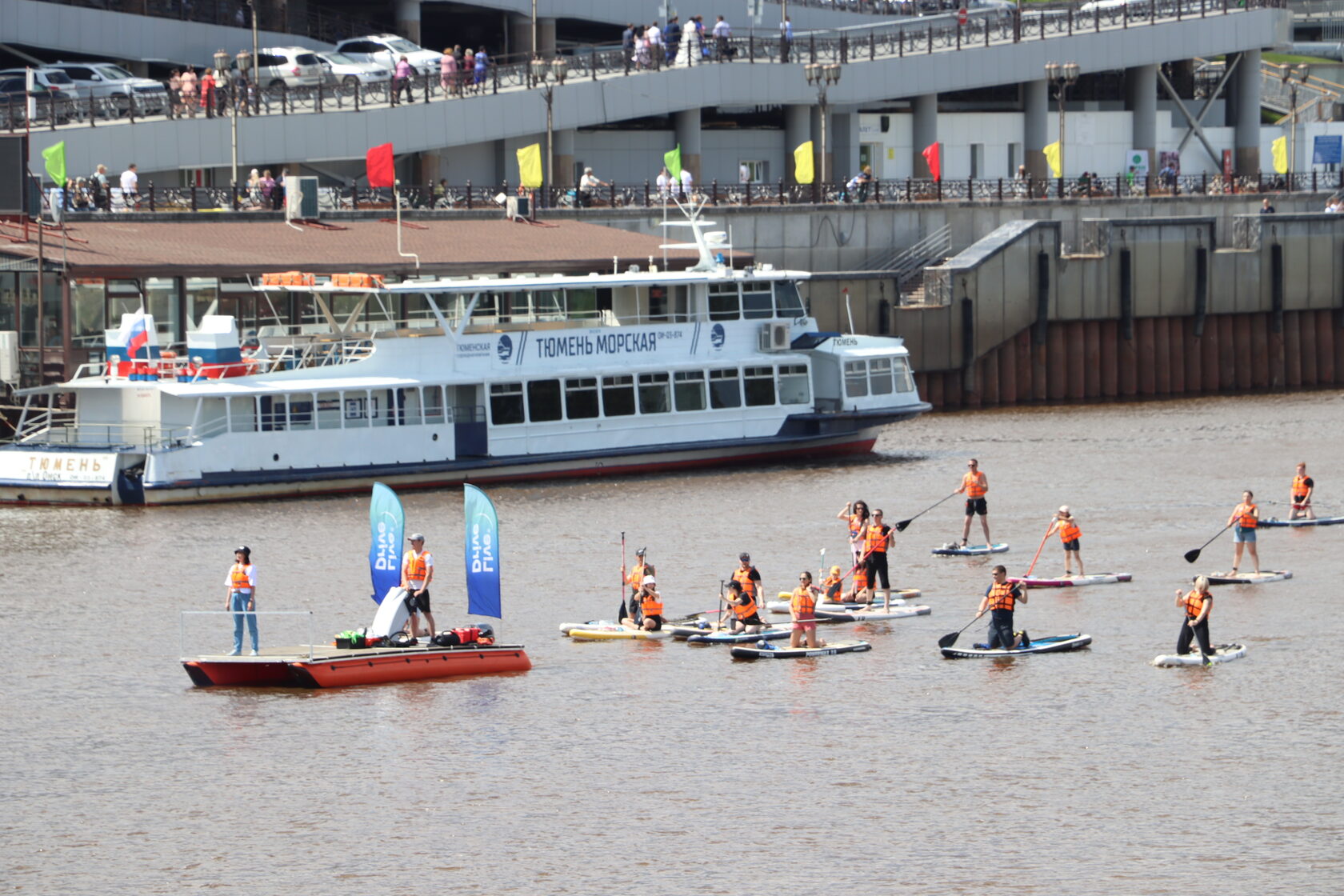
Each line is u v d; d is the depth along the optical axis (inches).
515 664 7066.9
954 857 5226.4
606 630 7559.1
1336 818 5467.5
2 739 6274.6
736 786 5792.3
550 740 6220.5
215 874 5182.1
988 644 7278.5
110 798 5733.3
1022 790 5723.4
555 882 5103.3
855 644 7342.5
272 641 7470.5
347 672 6835.6
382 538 7155.5
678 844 5344.5
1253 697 6643.7
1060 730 6294.3
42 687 6870.1
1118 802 5615.2
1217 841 5315.0
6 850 5364.2
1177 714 6441.9
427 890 5059.1
